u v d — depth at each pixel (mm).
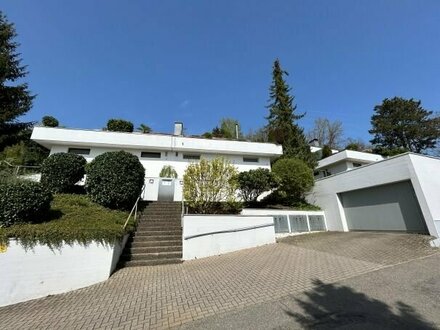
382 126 40625
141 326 4254
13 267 5906
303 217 15000
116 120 21500
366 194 13984
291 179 15852
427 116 40031
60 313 4957
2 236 5945
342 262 7598
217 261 8703
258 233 11148
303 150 23609
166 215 11570
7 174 11094
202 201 11805
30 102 22656
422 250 8664
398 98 41562
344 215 15211
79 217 8172
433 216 10547
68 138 16594
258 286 5852
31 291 5918
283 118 26953
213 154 19094
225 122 33062
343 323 3914
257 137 36375
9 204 6582
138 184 11078
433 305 4434
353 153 23391
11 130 21375
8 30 22922
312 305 4633
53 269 6277
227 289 5781
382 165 12797
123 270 7738
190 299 5297
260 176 14062
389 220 12547
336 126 41094
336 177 15703
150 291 5898
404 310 4285
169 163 18125
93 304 5305
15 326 4492
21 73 23156
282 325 3941
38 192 7113
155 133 18453
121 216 9484
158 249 9070
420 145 39656
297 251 9578
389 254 8320
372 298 4840
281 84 28812
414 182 11219
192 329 4023
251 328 3912
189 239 9336
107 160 10656
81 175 12250
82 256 6688
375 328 3738
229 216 10477
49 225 6922
